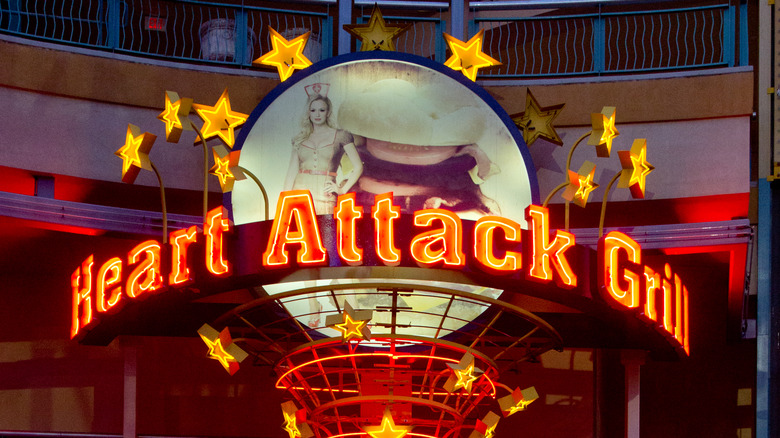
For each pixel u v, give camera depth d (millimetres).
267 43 33062
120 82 25469
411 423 20906
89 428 28172
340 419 21062
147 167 20812
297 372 20906
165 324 23016
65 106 25016
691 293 29156
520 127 25203
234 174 20984
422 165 24172
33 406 28156
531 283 19516
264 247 19328
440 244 19031
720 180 25312
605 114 21281
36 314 28672
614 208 26516
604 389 29281
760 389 24500
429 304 22391
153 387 28750
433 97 24641
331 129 24406
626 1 26719
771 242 24969
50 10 32406
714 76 25719
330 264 19000
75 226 23406
